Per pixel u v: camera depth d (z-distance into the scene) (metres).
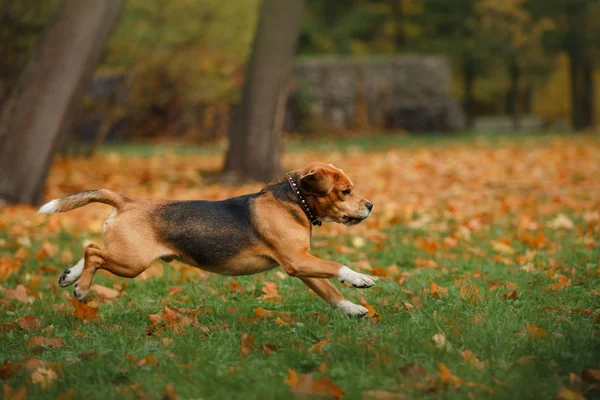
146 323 5.88
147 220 5.92
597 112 44.38
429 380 4.24
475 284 6.60
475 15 36.94
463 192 13.63
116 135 28.11
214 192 13.93
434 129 31.62
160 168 18.47
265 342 5.16
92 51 13.30
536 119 40.12
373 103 31.03
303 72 30.16
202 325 5.69
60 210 5.96
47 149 13.04
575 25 32.75
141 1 19.23
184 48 20.88
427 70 31.83
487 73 40.03
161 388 4.36
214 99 25.50
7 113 13.01
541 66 36.75
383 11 40.53
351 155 21.41
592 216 10.14
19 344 5.31
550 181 14.71
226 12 20.36
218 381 4.41
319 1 41.28
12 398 4.27
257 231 5.86
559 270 7.33
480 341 4.87
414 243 9.13
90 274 5.96
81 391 4.36
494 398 3.99
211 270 5.99
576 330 5.00
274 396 4.09
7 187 12.70
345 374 4.43
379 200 12.80
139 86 22.06
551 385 4.16
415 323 5.40
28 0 17.62
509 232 9.66
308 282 6.06
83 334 5.47
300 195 5.91
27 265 8.23
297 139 28.59
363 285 5.64
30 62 13.15
